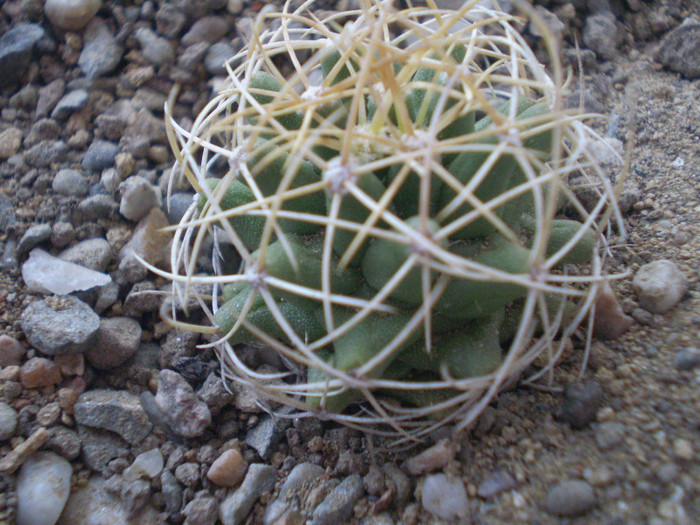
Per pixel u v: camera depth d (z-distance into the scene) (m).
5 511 0.07
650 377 0.07
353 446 0.08
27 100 0.11
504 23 0.07
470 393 0.06
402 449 0.07
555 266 0.08
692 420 0.06
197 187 0.07
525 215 0.08
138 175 0.10
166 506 0.08
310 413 0.07
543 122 0.06
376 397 0.08
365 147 0.06
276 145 0.07
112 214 0.10
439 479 0.07
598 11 0.12
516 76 0.07
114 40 0.11
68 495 0.07
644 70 0.11
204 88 0.11
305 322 0.07
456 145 0.06
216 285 0.08
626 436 0.07
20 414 0.08
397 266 0.06
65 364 0.08
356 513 0.07
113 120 0.10
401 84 0.06
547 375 0.08
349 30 0.06
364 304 0.05
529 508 0.06
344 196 0.06
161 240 0.10
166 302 0.08
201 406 0.08
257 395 0.08
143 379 0.09
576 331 0.08
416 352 0.07
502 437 0.07
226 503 0.07
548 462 0.07
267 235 0.06
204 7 0.11
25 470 0.07
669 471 0.06
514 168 0.07
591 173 0.09
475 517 0.07
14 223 0.10
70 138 0.10
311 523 0.07
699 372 0.07
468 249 0.06
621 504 0.06
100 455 0.08
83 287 0.09
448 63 0.06
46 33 0.11
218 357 0.08
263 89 0.07
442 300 0.06
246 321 0.07
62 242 0.09
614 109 0.11
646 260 0.08
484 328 0.07
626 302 0.08
